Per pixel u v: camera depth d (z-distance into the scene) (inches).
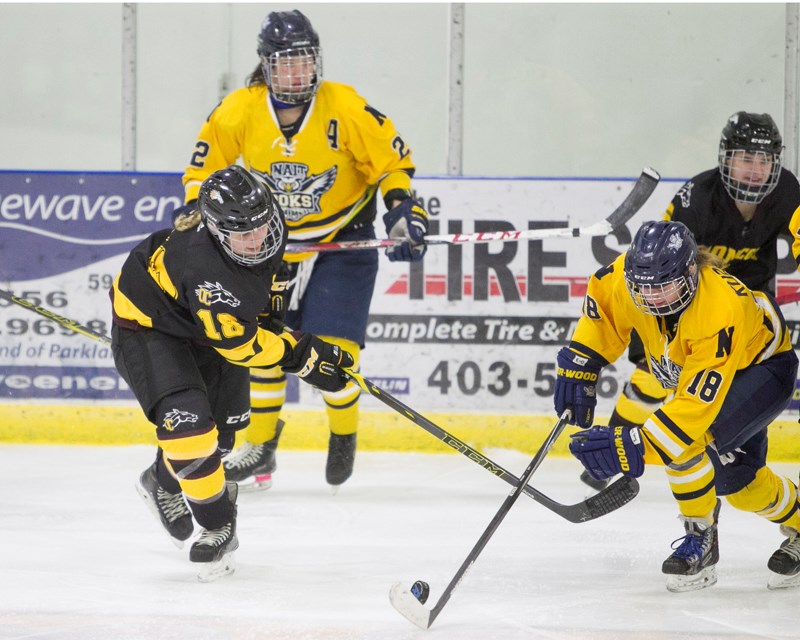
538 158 858.8
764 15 837.8
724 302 406.9
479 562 484.7
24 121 882.1
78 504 594.9
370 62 871.1
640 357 604.1
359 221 635.5
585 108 853.2
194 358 466.9
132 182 775.7
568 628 386.3
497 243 761.6
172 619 393.4
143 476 488.7
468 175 823.1
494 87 855.7
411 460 745.6
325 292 617.6
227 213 404.2
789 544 450.0
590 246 762.2
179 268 430.3
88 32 872.9
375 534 539.5
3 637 371.2
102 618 394.0
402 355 769.6
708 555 439.5
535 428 767.7
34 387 779.4
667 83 848.9
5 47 876.6
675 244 399.5
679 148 853.2
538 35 849.5
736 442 431.5
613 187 761.0
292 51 569.6
